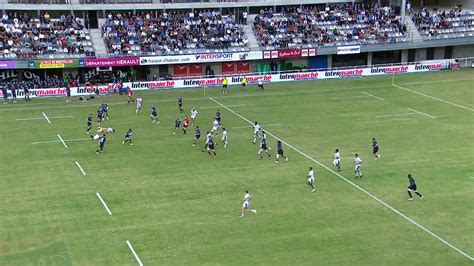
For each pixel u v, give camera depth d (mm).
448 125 63531
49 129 61656
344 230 38562
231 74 90125
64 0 86812
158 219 40156
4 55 77750
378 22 97000
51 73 82125
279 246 36344
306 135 60094
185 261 34406
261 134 60250
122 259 34594
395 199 43719
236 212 41344
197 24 89875
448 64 95500
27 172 49031
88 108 70875
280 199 43719
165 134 60219
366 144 57000
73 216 40500
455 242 36969
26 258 34688
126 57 81625
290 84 85500
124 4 88438
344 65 96500
